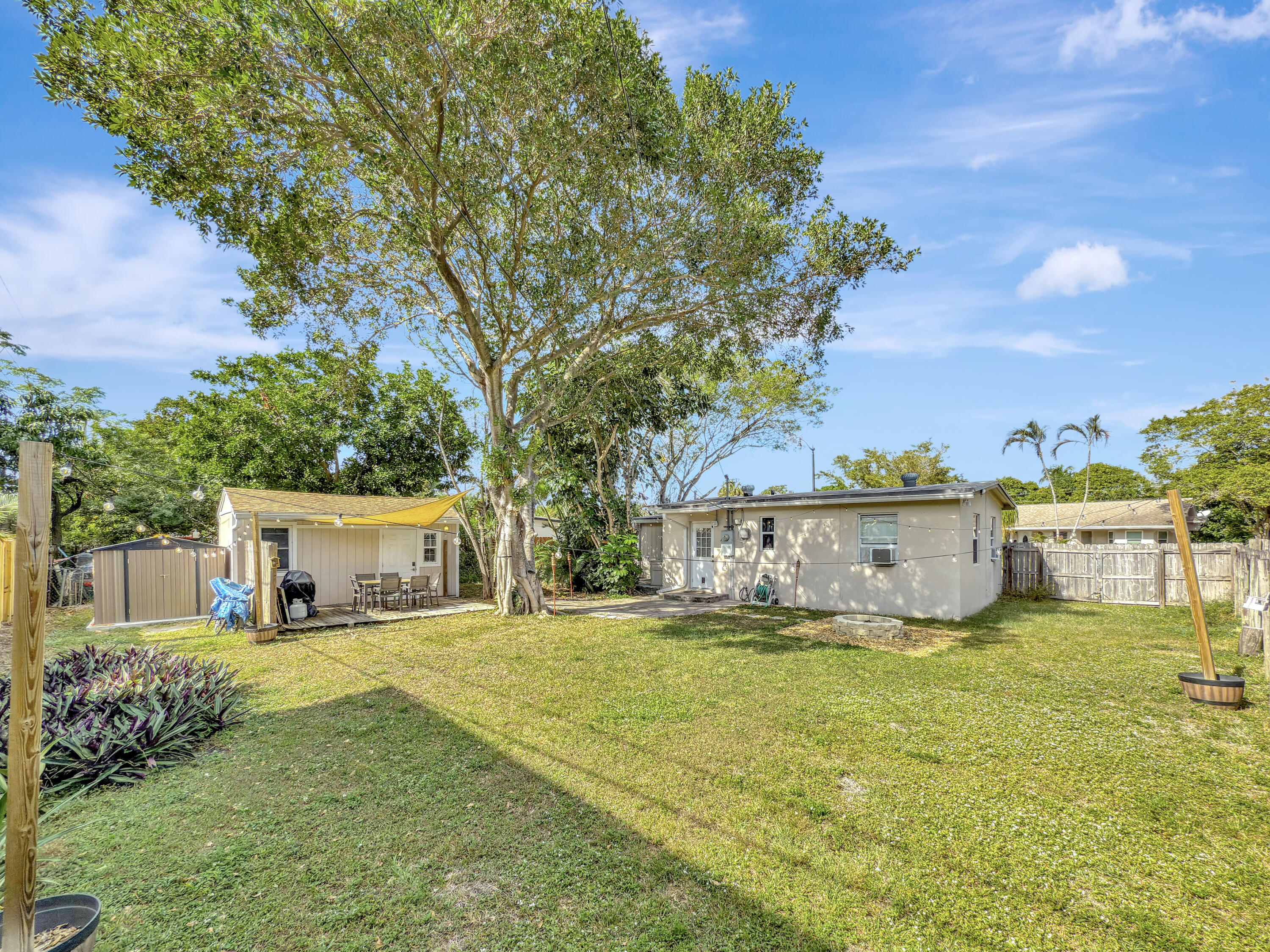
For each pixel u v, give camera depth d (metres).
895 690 7.25
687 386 19.25
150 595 13.56
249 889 3.33
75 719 5.29
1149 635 10.70
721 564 17.02
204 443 21.81
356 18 8.08
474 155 10.12
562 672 8.29
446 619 13.54
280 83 8.42
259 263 10.95
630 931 2.99
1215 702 6.49
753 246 11.11
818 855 3.70
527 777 4.84
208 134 8.55
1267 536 22.58
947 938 2.95
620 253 11.36
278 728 6.05
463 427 23.69
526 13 8.76
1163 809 4.28
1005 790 4.57
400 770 5.00
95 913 2.46
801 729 5.90
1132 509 27.84
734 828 4.02
